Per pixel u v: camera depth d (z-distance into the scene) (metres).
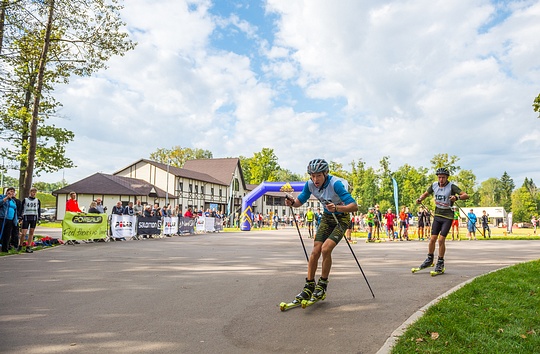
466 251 13.30
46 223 39.19
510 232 36.41
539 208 97.12
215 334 4.07
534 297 5.21
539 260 8.63
